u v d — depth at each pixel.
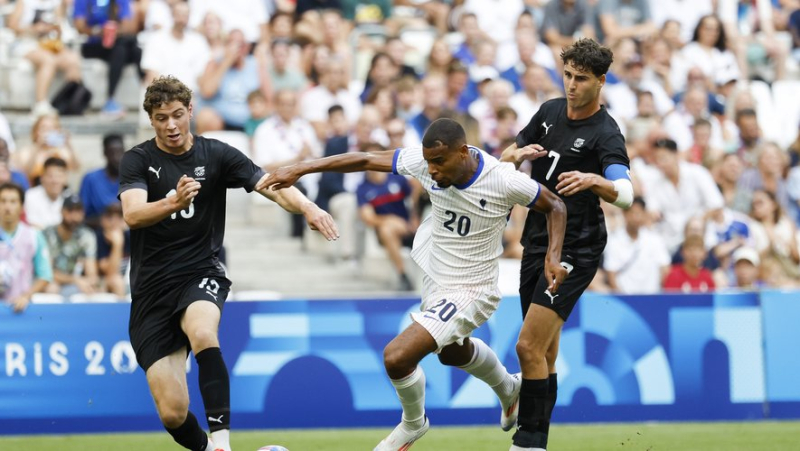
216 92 42.00
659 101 44.78
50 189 36.16
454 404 29.72
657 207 39.84
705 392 30.61
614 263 37.31
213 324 18.75
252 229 40.44
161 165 19.36
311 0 45.94
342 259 39.41
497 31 47.44
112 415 28.55
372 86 42.41
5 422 27.98
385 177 38.59
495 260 19.47
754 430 28.72
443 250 19.42
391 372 18.70
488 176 18.66
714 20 47.47
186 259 19.38
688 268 37.50
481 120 42.16
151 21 43.00
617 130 19.97
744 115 43.81
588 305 30.20
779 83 48.34
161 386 18.72
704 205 39.88
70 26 44.12
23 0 43.59
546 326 19.83
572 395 29.98
